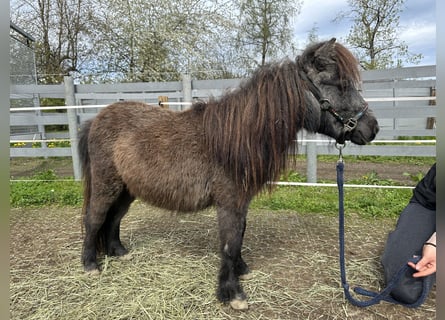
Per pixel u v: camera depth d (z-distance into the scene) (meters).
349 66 1.99
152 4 11.31
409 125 7.02
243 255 2.91
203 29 11.79
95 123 2.48
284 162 2.19
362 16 14.45
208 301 2.21
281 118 2.05
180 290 2.32
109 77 12.14
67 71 13.15
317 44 2.09
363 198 4.33
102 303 2.19
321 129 2.21
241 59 12.95
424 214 2.31
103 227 2.74
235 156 2.05
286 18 13.25
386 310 2.13
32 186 5.21
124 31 11.40
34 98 6.84
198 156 2.16
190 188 2.18
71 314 2.09
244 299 2.17
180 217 3.88
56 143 7.45
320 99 2.08
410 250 2.16
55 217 4.01
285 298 2.26
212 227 3.58
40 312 2.10
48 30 12.91
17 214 4.12
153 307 2.14
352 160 7.29
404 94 6.68
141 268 2.63
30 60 8.99
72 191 4.89
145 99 6.11
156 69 11.24
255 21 13.06
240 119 2.08
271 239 3.26
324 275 2.56
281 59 2.20
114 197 2.51
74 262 2.78
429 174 2.44
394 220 3.70
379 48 14.42
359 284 2.43
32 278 2.52
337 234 3.36
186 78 5.46
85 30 12.30
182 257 2.84
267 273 2.58
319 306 2.18
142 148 2.25
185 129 2.23
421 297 2.01
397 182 5.16
